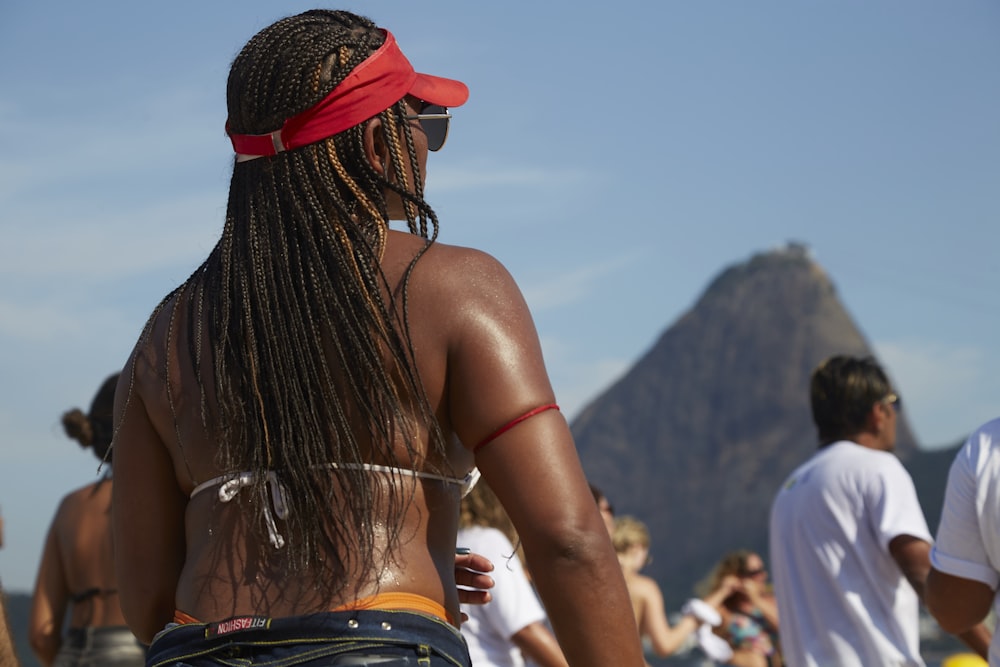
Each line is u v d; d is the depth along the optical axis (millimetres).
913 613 3980
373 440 1529
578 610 1491
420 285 1580
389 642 1470
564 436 1558
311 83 1640
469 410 1551
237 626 1496
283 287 1592
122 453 1759
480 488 4074
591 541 1500
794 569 4168
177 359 1676
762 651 6961
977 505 2916
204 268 1741
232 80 1699
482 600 1818
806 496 4145
